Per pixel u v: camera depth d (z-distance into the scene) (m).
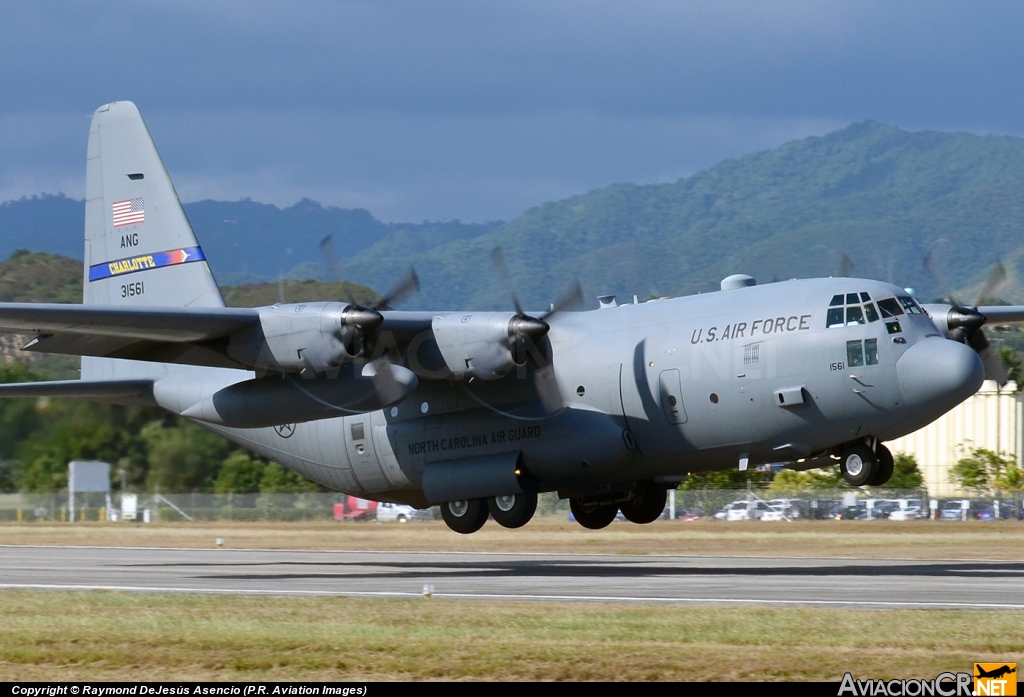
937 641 34.12
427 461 68.88
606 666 30.98
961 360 56.25
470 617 40.34
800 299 59.84
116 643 35.06
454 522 68.44
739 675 29.88
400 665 31.52
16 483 142.62
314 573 66.56
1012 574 61.38
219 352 61.97
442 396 68.06
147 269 75.69
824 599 46.50
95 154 78.12
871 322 57.94
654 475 66.44
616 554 86.56
